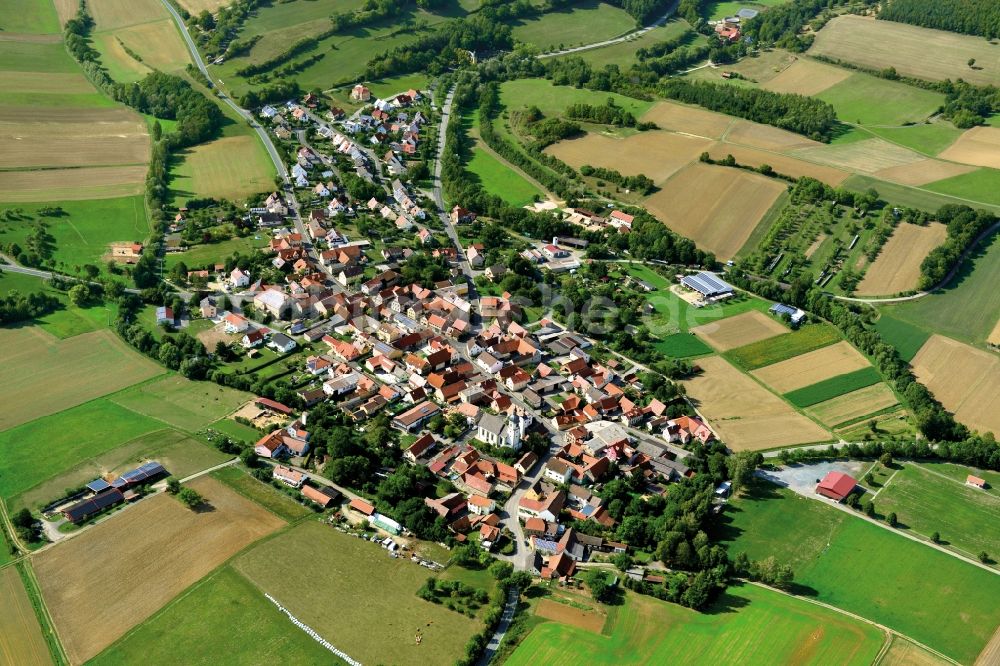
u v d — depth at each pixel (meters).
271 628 184.62
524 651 182.75
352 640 182.88
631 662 180.88
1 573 196.50
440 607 192.38
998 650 189.62
